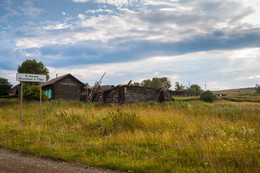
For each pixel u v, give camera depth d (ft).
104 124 27.14
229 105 50.06
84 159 15.74
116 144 20.34
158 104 58.49
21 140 22.20
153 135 22.99
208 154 15.99
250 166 13.66
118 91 72.08
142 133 23.34
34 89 75.05
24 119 37.37
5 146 19.90
